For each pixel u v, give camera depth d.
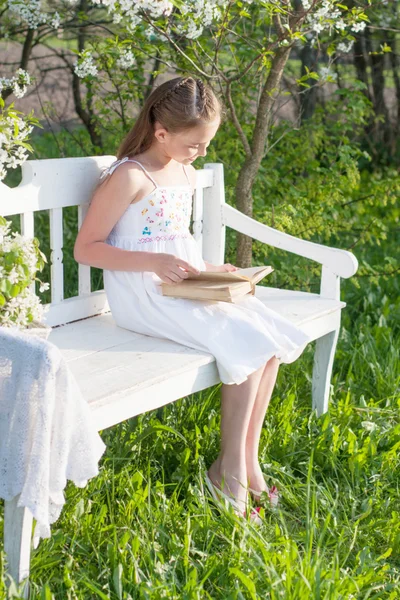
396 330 3.79
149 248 2.37
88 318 2.53
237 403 2.23
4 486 1.70
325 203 3.87
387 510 2.34
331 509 2.21
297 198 3.70
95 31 4.13
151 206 2.36
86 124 4.25
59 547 2.00
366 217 5.05
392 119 6.59
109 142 4.02
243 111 3.82
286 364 3.14
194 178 2.61
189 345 2.25
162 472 2.41
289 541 2.03
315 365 2.83
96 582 1.89
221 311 2.27
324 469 2.55
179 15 2.81
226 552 2.02
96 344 2.26
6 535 1.75
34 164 2.28
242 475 2.27
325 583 1.87
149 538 2.07
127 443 2.45
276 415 2.74
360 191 5.05
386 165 6.45
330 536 2.16
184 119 2.24
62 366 1.68
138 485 2.23
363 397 2.95
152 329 2.31
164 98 2.29
